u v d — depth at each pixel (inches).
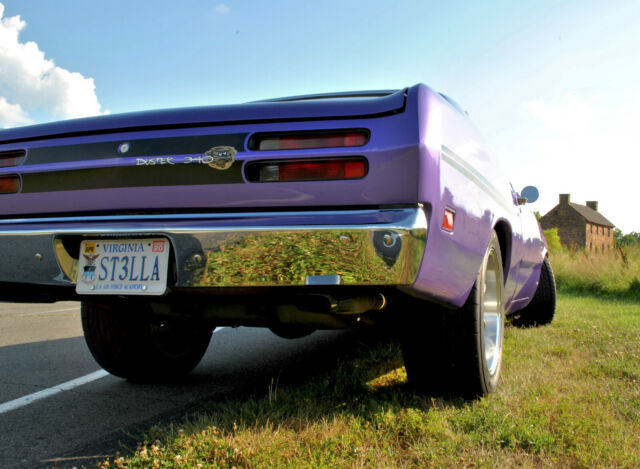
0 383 129.3
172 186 85.5
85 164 91.0
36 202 94.7
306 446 78.5
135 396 116.6
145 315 102.3
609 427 86.9
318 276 76.3
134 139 89.0
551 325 206.8
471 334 97.0
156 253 85.0
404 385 111.5
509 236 128.0
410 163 77.8
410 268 75.8
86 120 95.0
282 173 81.3
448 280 86.7
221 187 83.1
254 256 78.6
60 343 186.4
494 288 118.7
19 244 92.0
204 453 75.5
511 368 128.2
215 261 80.2
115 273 86.5
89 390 122.2
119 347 120.6
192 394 117.8
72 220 90.5
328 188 79.4
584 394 106.0
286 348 171.5
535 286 189.6
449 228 84.8
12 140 99.2
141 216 86.6
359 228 75.4
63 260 90.3
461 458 74.6
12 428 96.1
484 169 111.2
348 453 76.2
